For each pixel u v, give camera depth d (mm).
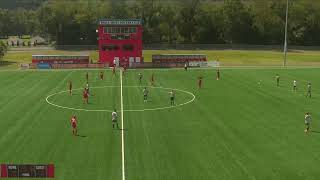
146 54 150750
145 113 61625
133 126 54750
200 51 159875
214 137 50156
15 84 86062
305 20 179875
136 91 78750
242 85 85188
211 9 185000
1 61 127250
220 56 143250
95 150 45531
